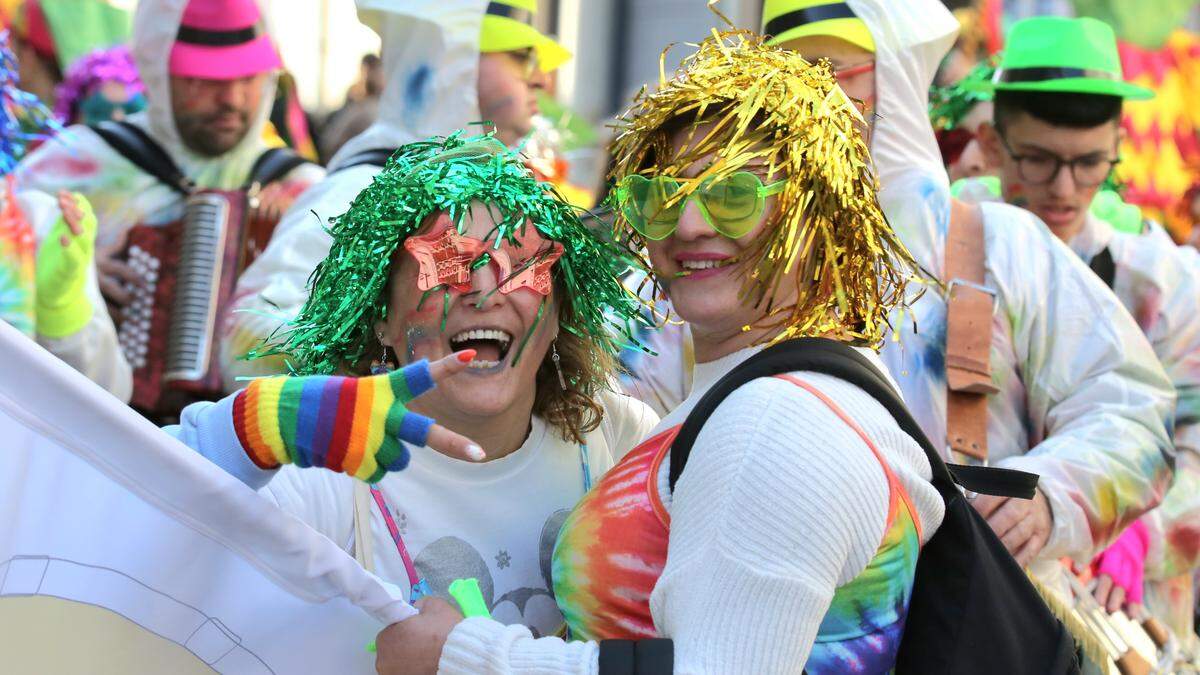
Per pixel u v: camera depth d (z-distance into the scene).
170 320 8.77
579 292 4.22
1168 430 6.21
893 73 6.35
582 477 4.46
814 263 3.78
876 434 3.48
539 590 4.24
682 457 3.53
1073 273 6.28
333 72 11.11
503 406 4.06
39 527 3.33
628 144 4.02
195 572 3.50
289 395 3.37
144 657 3.48
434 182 3.98
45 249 7.66
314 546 3.56
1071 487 5.88
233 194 9.05
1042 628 3.69
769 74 3.76
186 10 8.96
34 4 10.12
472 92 7.46
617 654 3.35
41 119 7.79
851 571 3.41
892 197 6.27
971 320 6.04
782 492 3.30
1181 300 7.78
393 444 3.28
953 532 3.64
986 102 9.55
